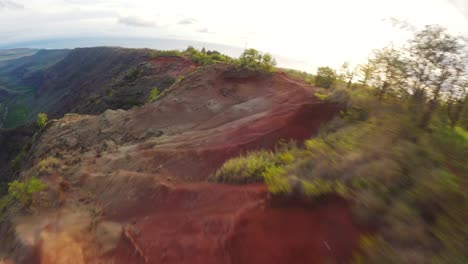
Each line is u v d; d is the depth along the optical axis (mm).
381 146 4254
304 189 3891
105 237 5590
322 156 4703
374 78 7105
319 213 3559
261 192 4883
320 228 3344
